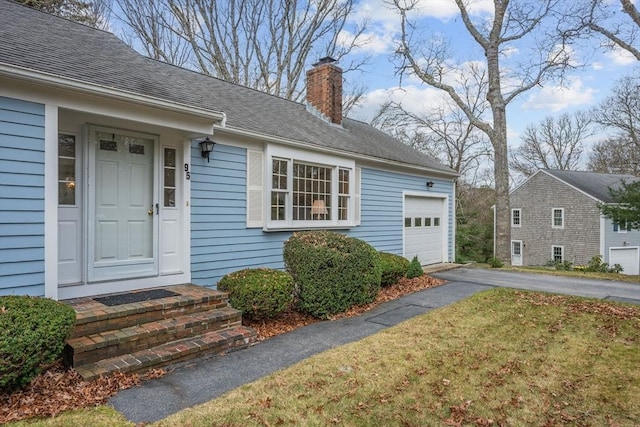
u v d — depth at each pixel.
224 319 4.72
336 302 5.93
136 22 17.08
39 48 4.49
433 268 11.32
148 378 3.66
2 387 3.05
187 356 4.06
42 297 3.83
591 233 22.12
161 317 4.40
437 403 3.28
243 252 6.89
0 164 3.75
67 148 4.66
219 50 18.84
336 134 9.92
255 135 6.82
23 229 3.89
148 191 5.38
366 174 9.78
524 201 25.66
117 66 5.09
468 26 14.16
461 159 21.83
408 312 6.20
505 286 8.38
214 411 3.09
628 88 21.22
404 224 11.12
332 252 5.90
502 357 4.27
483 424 2.99
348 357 4.25
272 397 3.34
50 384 3.30
